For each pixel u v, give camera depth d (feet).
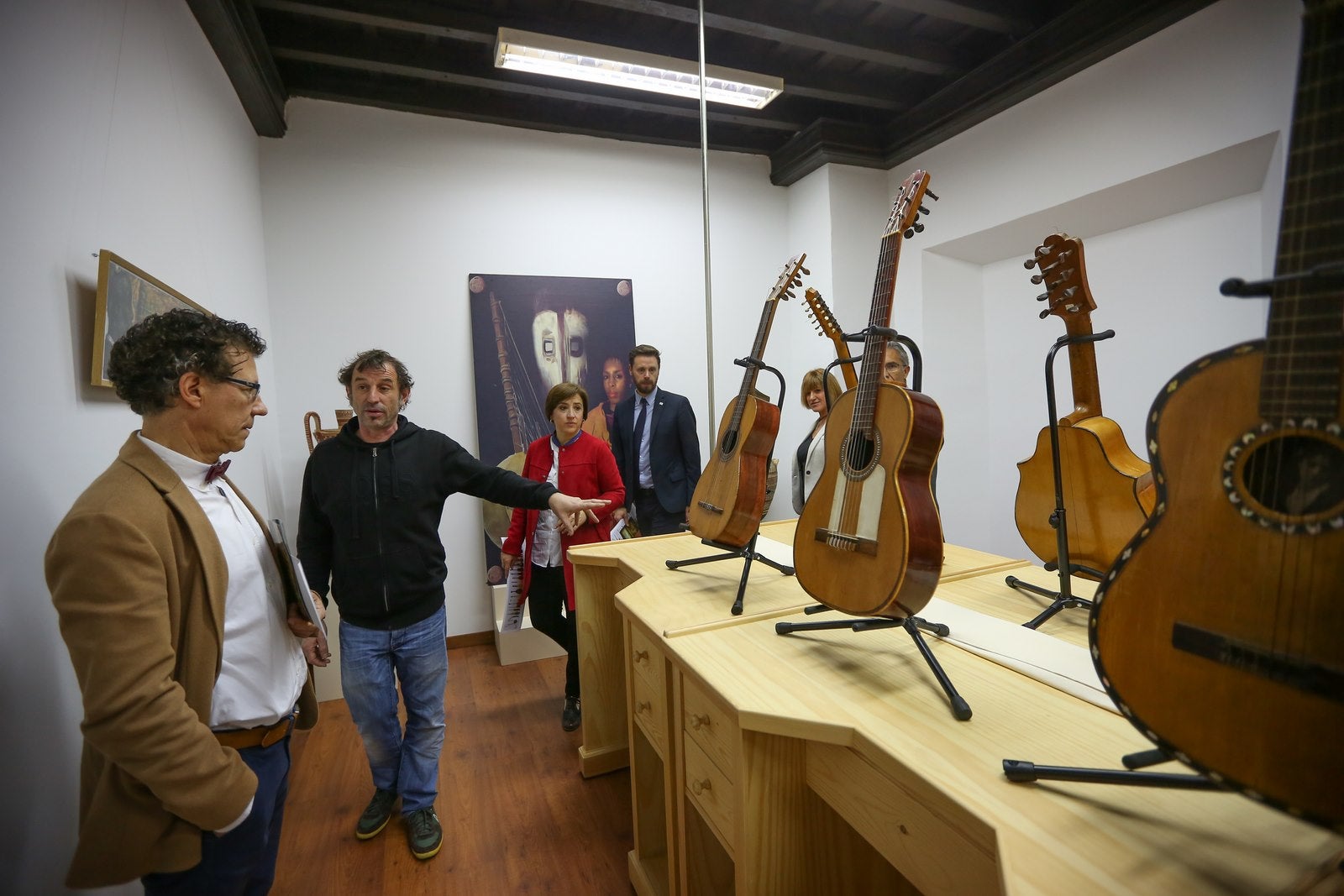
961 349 12.13
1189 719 1.77
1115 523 3.77
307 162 10.14
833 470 3.71
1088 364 4.07
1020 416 11.87
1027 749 2.55
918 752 2.54
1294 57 6.84
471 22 8.74
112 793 2.78
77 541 2.60
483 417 11.07
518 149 11.32
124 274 4.74
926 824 2.54
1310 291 1.54
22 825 3.25
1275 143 7.22
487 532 11.10
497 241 11.21
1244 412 1.69
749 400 4.93
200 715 3.05
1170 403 1.89
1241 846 1.96
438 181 10.86
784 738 3.35
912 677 3.29
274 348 10.03
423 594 5.71
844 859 3.53
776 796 3.35
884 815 2.79
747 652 3.76
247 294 8.79
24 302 3.57
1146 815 2.12
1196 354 8.95
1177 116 7.86
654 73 9.67
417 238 10.75
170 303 5.64
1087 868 1.87
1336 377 1.50
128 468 2.96
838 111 12.16
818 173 12.26
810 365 12.82
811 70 10.73
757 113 11.86
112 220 4.80
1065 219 9.79
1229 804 2.18
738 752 3.27
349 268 10.39
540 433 11.41
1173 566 1.84
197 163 6.89
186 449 3.26
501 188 11.23
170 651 2.76
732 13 8.75
